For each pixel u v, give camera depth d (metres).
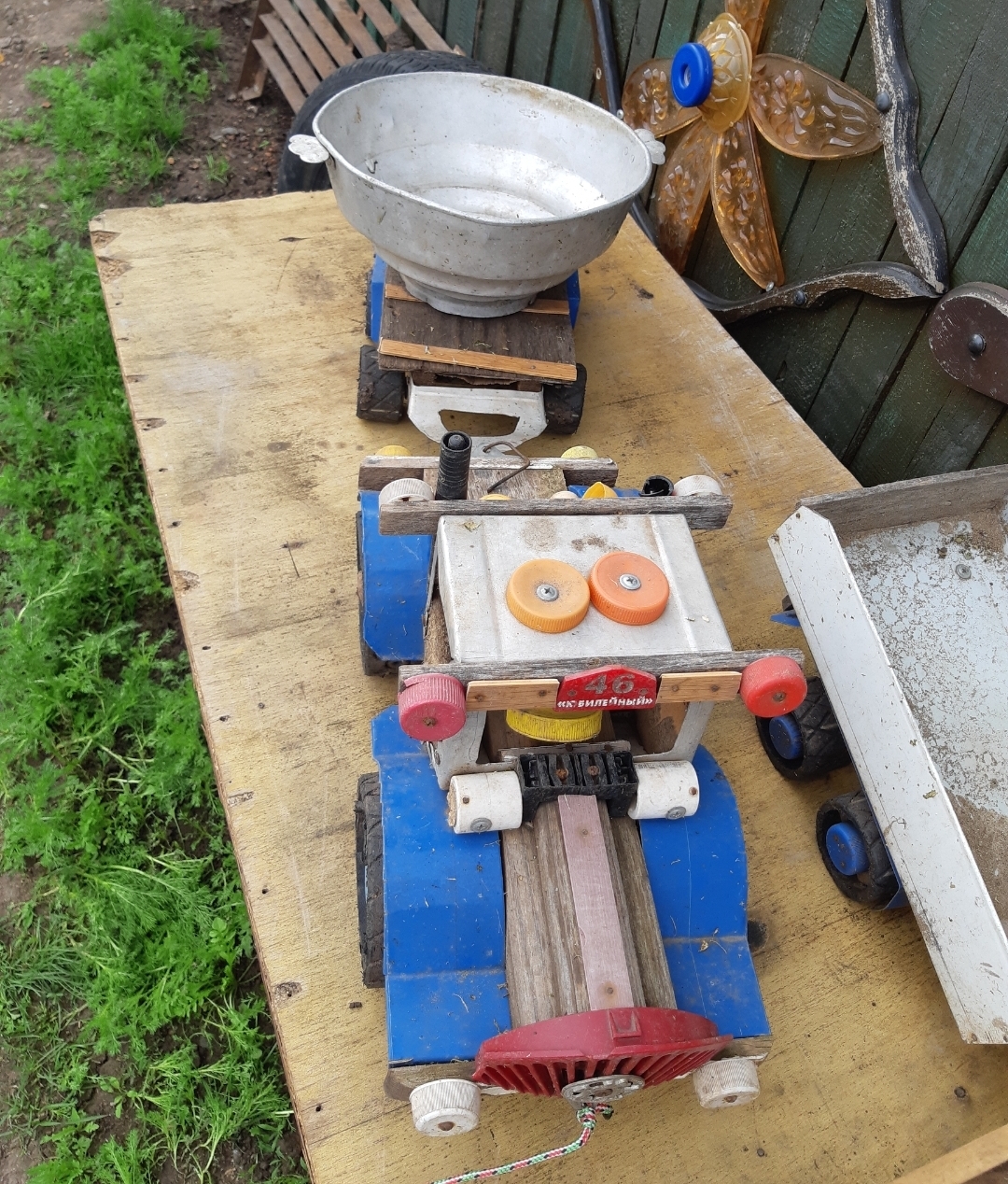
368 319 2.40
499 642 1.22
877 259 2.27
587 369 2.46
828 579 1.61
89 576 2.50
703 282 2.90
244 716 1.75
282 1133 1.81
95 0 4.71
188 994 1.87
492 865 1.33
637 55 2.88
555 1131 1.39
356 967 1.50
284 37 4.04
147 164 3.88
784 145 2.34
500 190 2.30
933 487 1.81
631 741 1.50
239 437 2.20
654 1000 1.26
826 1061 1.49
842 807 1.62
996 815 1.66
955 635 1.83
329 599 1.94
